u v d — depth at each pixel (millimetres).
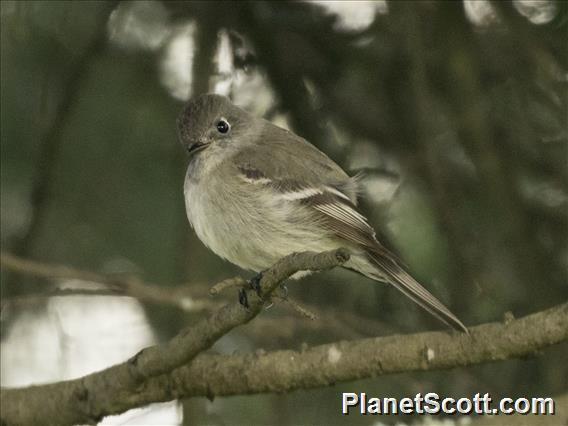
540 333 7562
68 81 11102
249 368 8430
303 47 11680
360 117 11859
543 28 11414
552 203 11781
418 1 11398
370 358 8086
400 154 11602
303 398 11414
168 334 12000
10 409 8852
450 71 11242
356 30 11914
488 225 11352
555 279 11133
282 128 11125
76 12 11789
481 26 12023
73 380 8836
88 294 9859
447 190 11633
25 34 11492
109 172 11742
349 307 11859
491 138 11352
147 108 11867
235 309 7746
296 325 10844
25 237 10984
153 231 11750
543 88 11609
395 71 11773
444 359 7875
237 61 11680
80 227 11781
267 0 11695
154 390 8625
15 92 11656
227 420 11547
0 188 11828
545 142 11688
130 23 12062
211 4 11547
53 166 10984
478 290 11078
